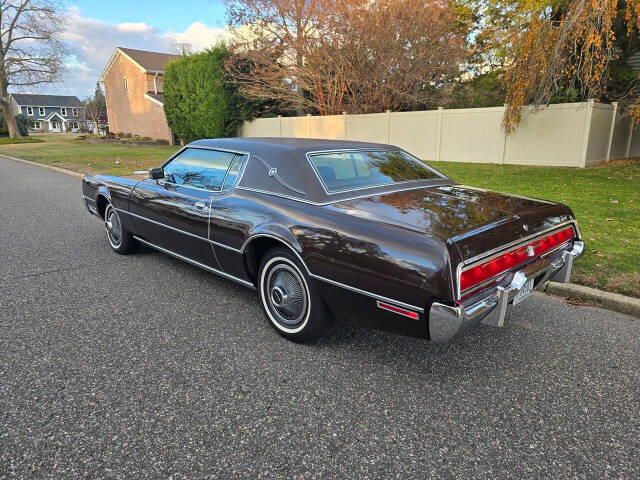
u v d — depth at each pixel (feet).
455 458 6.95
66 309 12.16
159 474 6.48
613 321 11.94
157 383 8.76
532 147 45.62
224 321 11.59
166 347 10.20
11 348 9.98
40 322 11.33
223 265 12.02
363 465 6.76
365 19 54.54
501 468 6.75
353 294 8.88
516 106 39.45
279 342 10.53
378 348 10.36
